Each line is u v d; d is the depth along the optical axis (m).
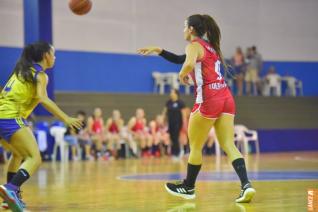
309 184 7.82
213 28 6.00
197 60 5.77
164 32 23.08
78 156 17.11
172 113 17.14
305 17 25.61
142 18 22.69
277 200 5.93
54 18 21.02
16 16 20.20
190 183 6.09
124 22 22.33
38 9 16.53
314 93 25.58
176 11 23.31
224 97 5.84
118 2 22.22
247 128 21.61
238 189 7.19
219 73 5.86
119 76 22.11
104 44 21.91
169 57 6.18
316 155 18.42
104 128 17.75
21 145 5.29
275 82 23.88
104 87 21.83
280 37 25.22
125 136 17.88
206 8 23.91
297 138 22.41
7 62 19.94
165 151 18.73
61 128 16.72
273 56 25.12
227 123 5.92
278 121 22.34
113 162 15.27
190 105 21.34
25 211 5.32
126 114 20.16
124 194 6.78
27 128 5.34
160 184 8.16
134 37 22.50
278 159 15.77
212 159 16.06
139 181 8.76
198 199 6.12
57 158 17.08
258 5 24.89
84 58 21.48
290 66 25.33
